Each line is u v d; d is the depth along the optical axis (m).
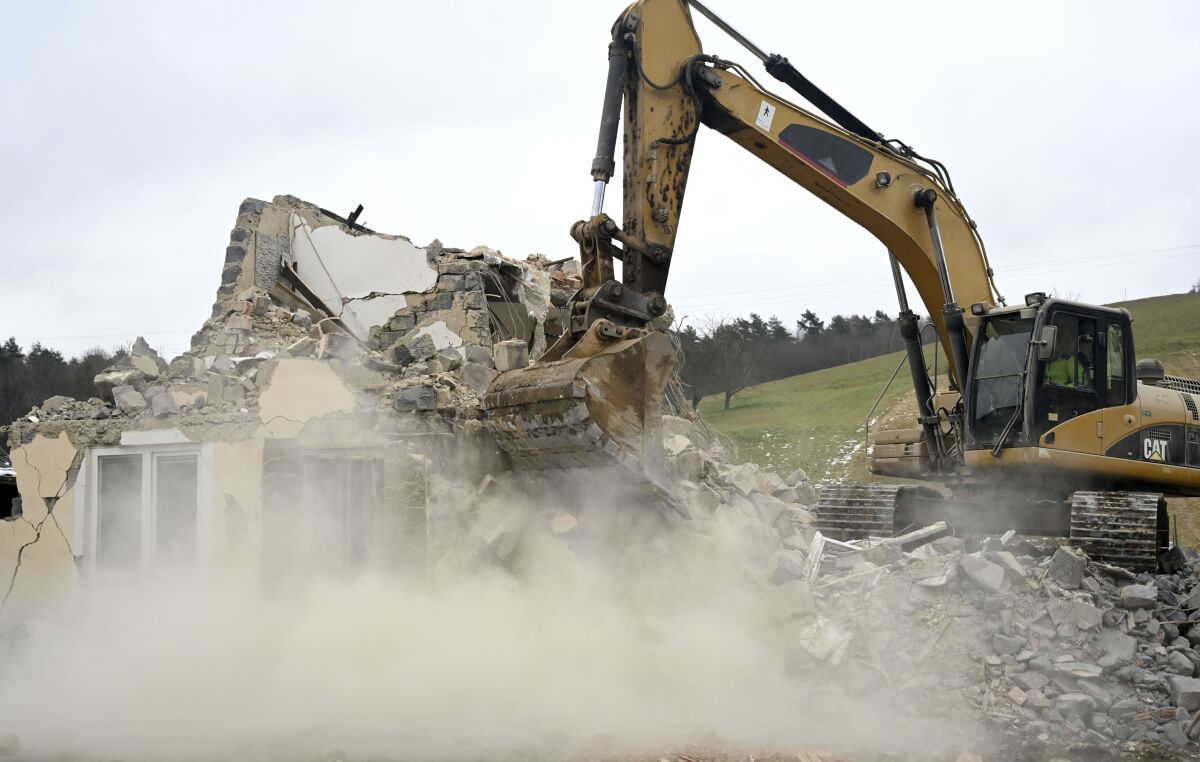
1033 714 7.64
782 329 68.88
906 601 8.72
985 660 8.08
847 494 11.42
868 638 8.41
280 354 10.45
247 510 9.60
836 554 9.96
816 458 32.84
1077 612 8.26
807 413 40.84
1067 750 7.09
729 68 9.88
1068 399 10.38
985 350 10.66
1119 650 8.09
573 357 8.27
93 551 9.95
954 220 11.05
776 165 10.45
